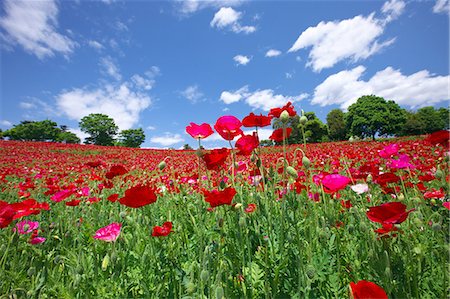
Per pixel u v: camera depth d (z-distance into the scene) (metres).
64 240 2.42
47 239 2.46
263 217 2.01
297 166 3.49
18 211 2.24
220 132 2.13
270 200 2.07
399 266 1.49
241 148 2.03
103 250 2.00
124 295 1.58
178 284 1.65
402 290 1.39
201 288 1.39
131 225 2.49
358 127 55.34
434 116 56.53
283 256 1.63
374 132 55.94
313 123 52.62
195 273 1.64
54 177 7.04
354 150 10.04
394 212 1.40
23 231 2.32
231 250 1.65
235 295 1.46
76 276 1.60
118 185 5.24
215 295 1.30
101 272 1.74
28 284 1.69
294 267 1.59
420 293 1.44
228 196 1.63
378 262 1.42
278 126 2.21
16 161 15.28
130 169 9.59
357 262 1.52
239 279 1.54
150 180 5.83
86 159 17.08
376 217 1.45
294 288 1.51
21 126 68.38
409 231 1.81
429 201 2.53
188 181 3.79
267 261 1.50
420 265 1.46
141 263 1.67
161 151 26.61
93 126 72.75
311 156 8.48
